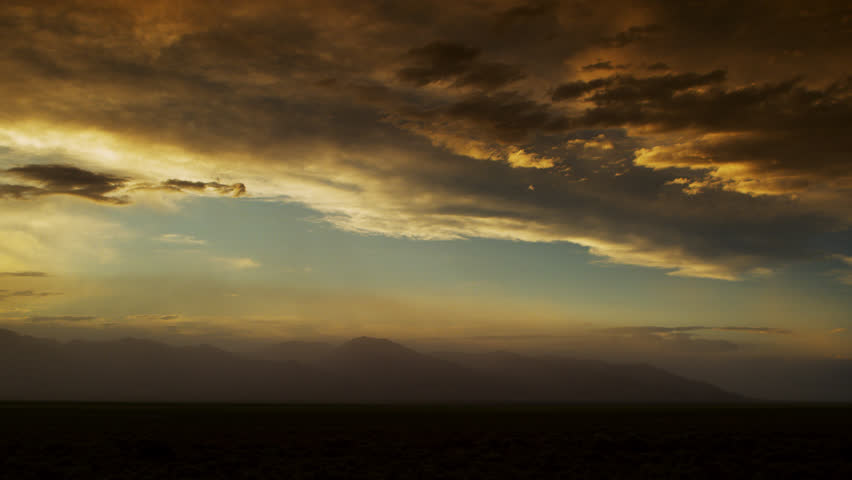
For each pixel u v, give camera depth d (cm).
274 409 11212
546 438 4809
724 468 3400
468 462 3609
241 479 2983
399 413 9500
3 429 5188
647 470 3347
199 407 12256
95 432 5041
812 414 9219
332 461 3575
